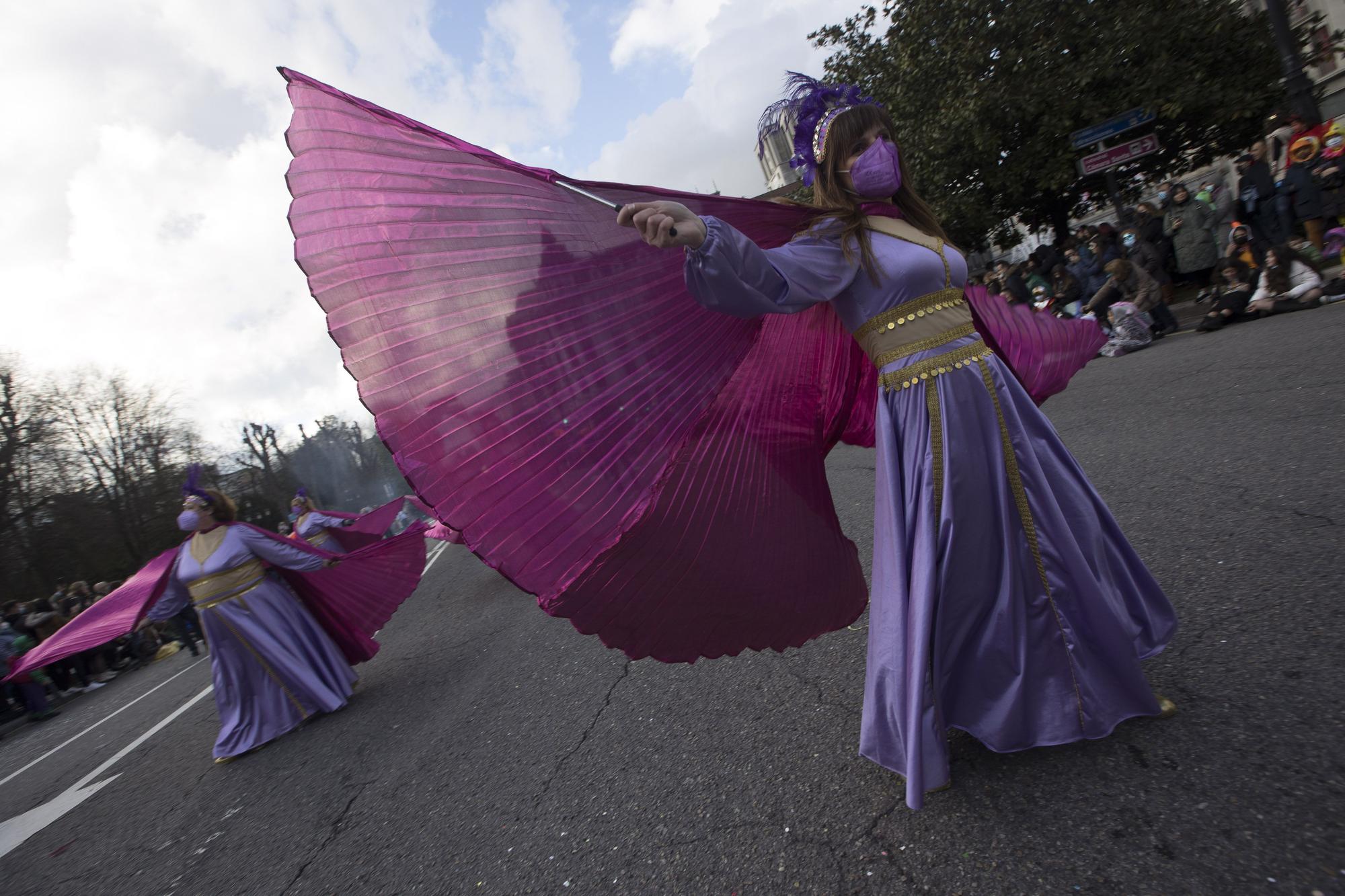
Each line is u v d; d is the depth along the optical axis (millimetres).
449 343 1681
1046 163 13102
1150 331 9281
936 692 2021
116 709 9742
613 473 1924
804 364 2398
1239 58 12297
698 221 1761
